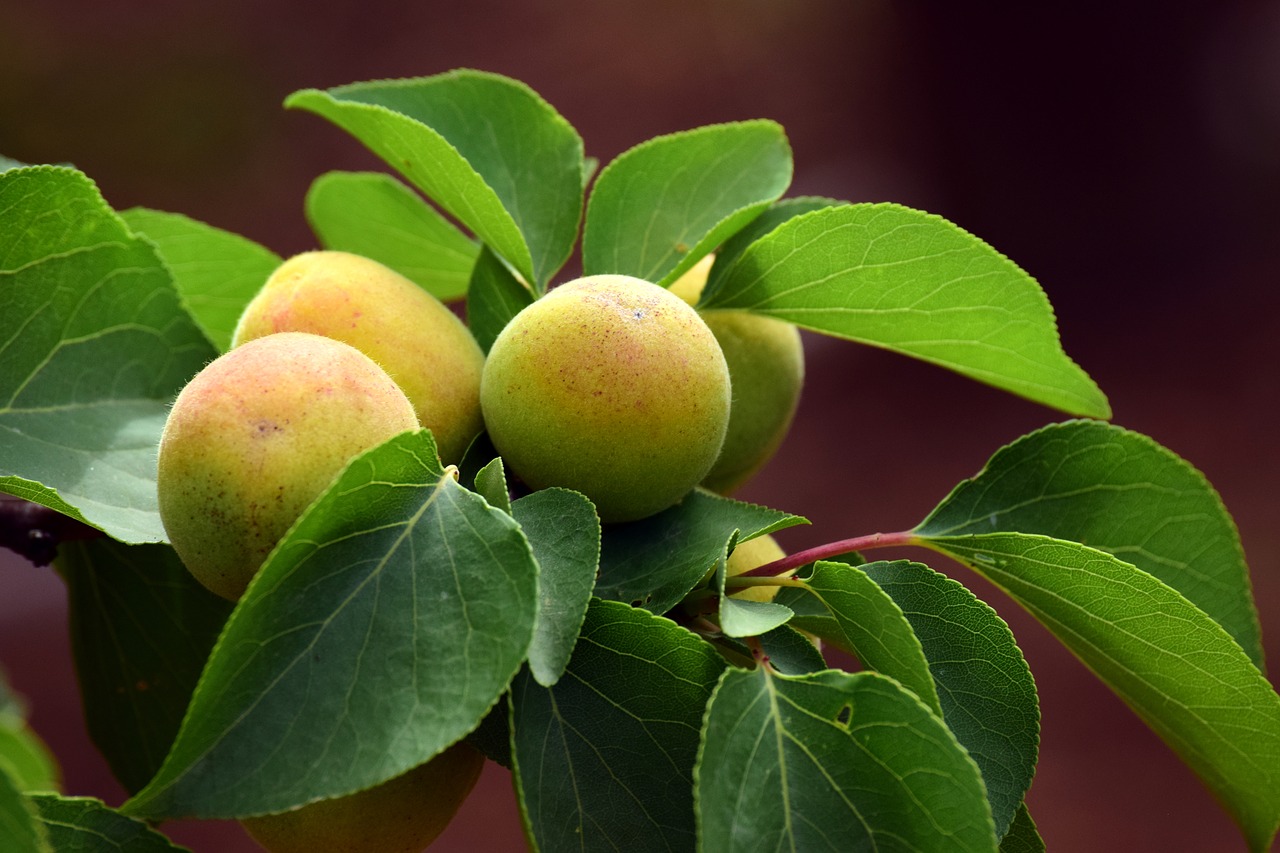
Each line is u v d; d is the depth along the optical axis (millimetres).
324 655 490
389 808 526
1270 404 2305
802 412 2377
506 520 498
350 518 498
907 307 561
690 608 530
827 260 555
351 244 652
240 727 485
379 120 560
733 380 583
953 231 545
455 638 490
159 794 482
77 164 2549
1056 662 1823
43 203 547
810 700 501
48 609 1770
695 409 530
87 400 559
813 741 499
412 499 504
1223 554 559
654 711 508
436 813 531
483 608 492
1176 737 560
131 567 577
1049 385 570
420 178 574
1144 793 1599
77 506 541
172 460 506
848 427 2332
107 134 2600
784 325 591
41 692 1628
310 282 546
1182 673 542
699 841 483
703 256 564
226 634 482
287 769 483
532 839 491
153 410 566
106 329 562
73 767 1556
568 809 501
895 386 2436
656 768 505
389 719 486
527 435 530
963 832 490
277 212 2617
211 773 483
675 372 528
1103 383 2469
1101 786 1615
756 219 586
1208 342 2506
